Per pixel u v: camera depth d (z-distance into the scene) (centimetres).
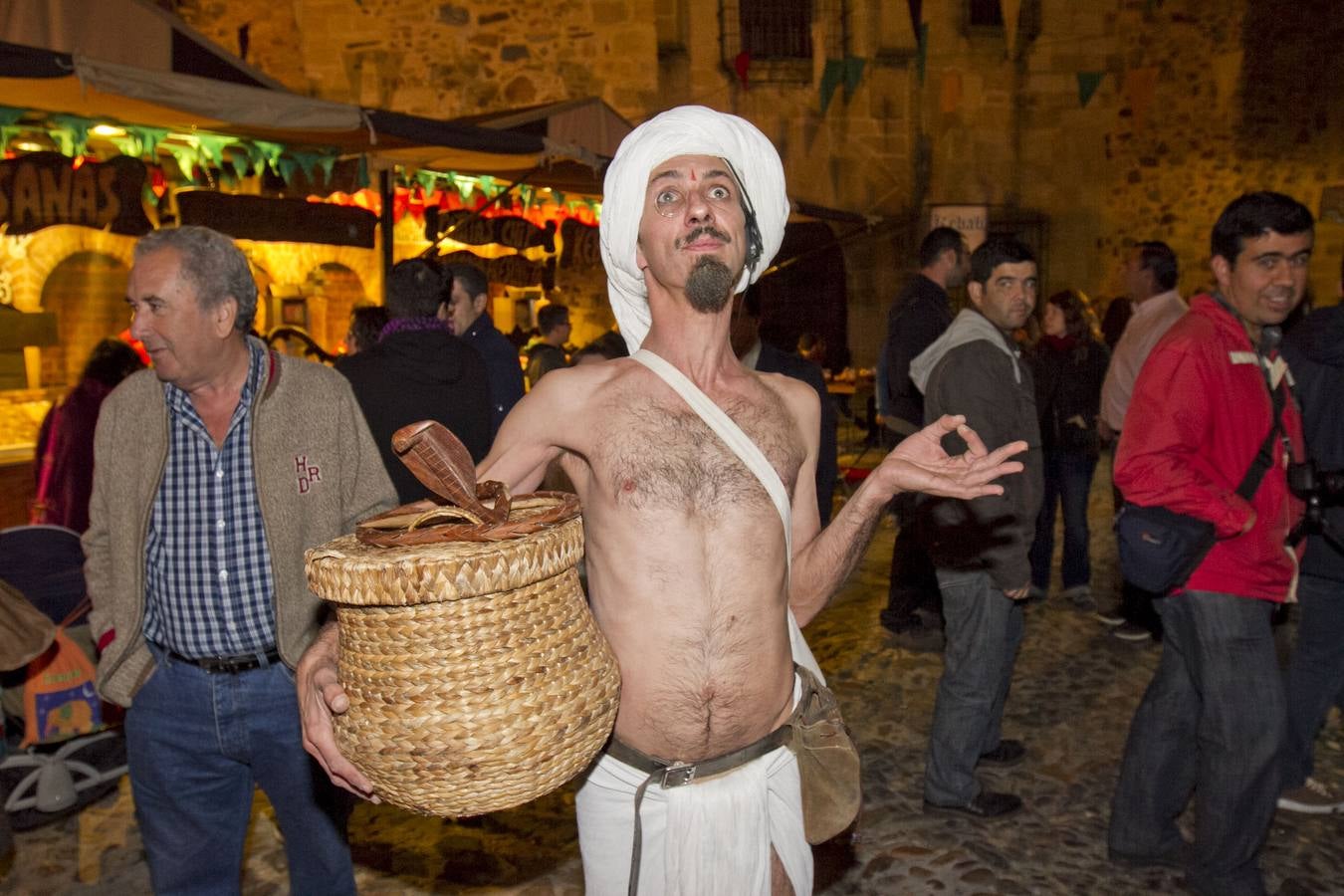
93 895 285
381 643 116
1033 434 309
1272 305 244
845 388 1061
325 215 573
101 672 205
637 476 153
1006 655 330
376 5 1229
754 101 1322
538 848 310
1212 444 249
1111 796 337
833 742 171
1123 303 802
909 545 494
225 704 204
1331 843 306
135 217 478
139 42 454
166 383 206
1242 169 1283
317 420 209
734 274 159
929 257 473
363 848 311
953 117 1362
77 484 384
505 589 117
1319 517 262
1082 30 1357
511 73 1248
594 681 126
